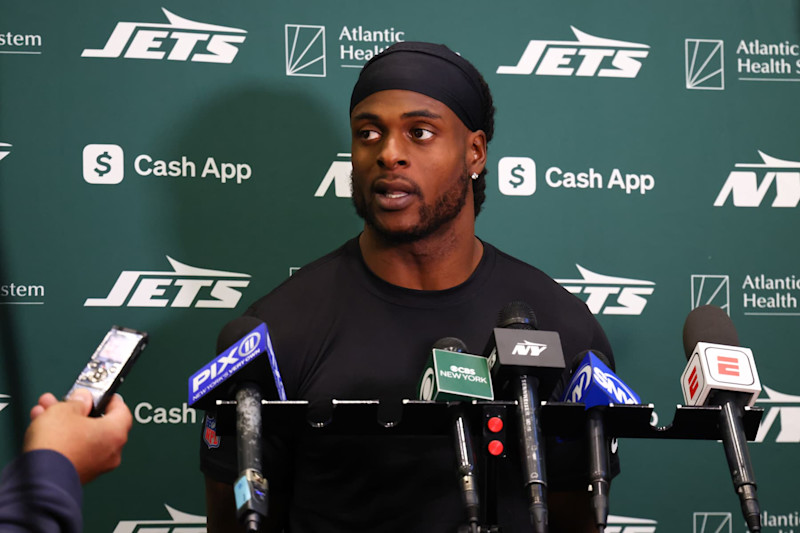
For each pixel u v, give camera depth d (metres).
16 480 1.64
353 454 2.68
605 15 3.80
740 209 3.78
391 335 2.77
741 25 3.83
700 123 3.80
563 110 3.76
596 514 2.00
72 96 3.55
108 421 1.81
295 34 3.67
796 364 3.73
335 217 3.65
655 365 3.69
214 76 3.63
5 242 3.47
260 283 3.59
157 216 3.56
